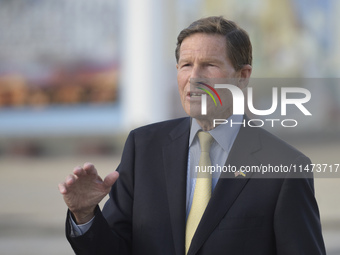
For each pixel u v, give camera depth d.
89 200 3.24
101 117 33.78
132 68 33.28
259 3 40.62
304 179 3.39
